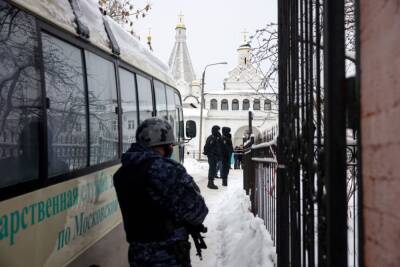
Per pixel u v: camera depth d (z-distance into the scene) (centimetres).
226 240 693
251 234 601
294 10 274
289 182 288
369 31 142
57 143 319
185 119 6003
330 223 165
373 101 138
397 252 121
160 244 286
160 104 745
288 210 323
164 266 284
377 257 135
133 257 293
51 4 324
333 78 167
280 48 338
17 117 265
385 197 129
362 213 149
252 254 511
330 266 165
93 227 383
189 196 288
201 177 1900
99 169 409
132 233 292
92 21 420
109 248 429
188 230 300
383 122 130
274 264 427
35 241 272
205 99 6253
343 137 165
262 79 718
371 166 140
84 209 362
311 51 224
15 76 265
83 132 372
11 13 263
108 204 432
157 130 304
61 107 329
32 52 288
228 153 1490
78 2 388
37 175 283
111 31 482
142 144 307
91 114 394
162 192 286
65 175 327
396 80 121
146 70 638
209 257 634
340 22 168
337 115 165
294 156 265
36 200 278
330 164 165
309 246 218
